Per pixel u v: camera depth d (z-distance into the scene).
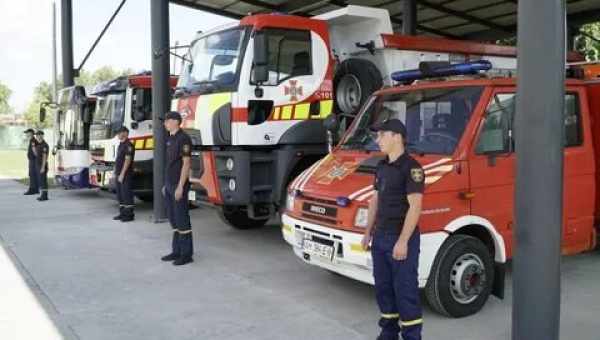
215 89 7.36
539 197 3.67
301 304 5.48
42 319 5.16
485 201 5.07
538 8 3.59
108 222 10.28
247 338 4.66
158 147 10.14
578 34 16.56
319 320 5.05
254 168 7.30
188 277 6.48
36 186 14.77
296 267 6.88
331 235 4.95
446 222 4.83
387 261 4.09
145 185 11.44
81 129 13.31
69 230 9.49
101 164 12.06
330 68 7.84
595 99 6.32
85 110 13.09
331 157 5.95
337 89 8.04
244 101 7.07
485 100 5.22
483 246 5.10
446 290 4.89
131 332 4.83
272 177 7.44
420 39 7.97
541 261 3.70
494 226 5.12
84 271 6.79
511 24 17.72
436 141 5.26
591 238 6.11
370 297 5.68
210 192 7.55
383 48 7.73
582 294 5.77
